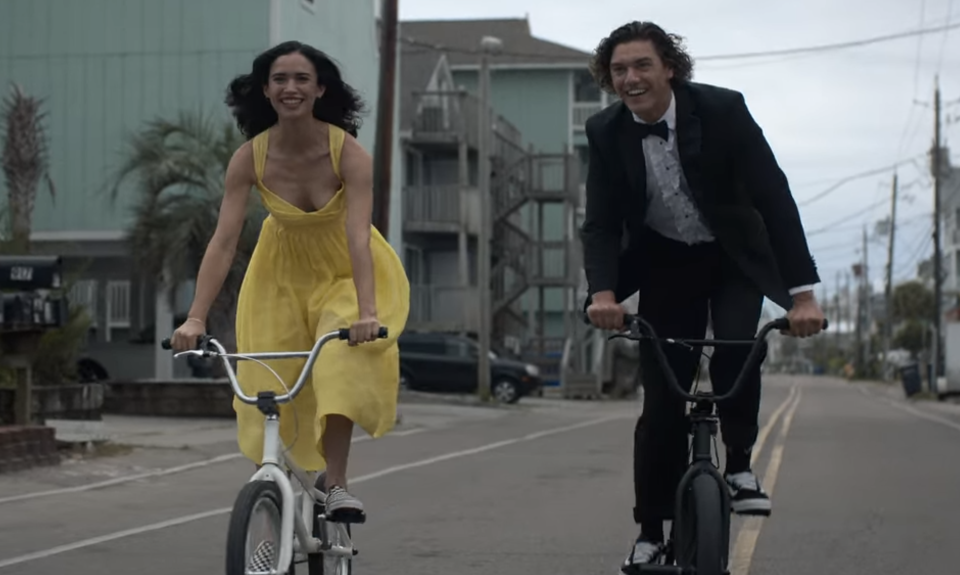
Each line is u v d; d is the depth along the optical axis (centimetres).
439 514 1023
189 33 2844
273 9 2814
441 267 4156
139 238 2139
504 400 3180
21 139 2350
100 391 1809
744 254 535
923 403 4025
